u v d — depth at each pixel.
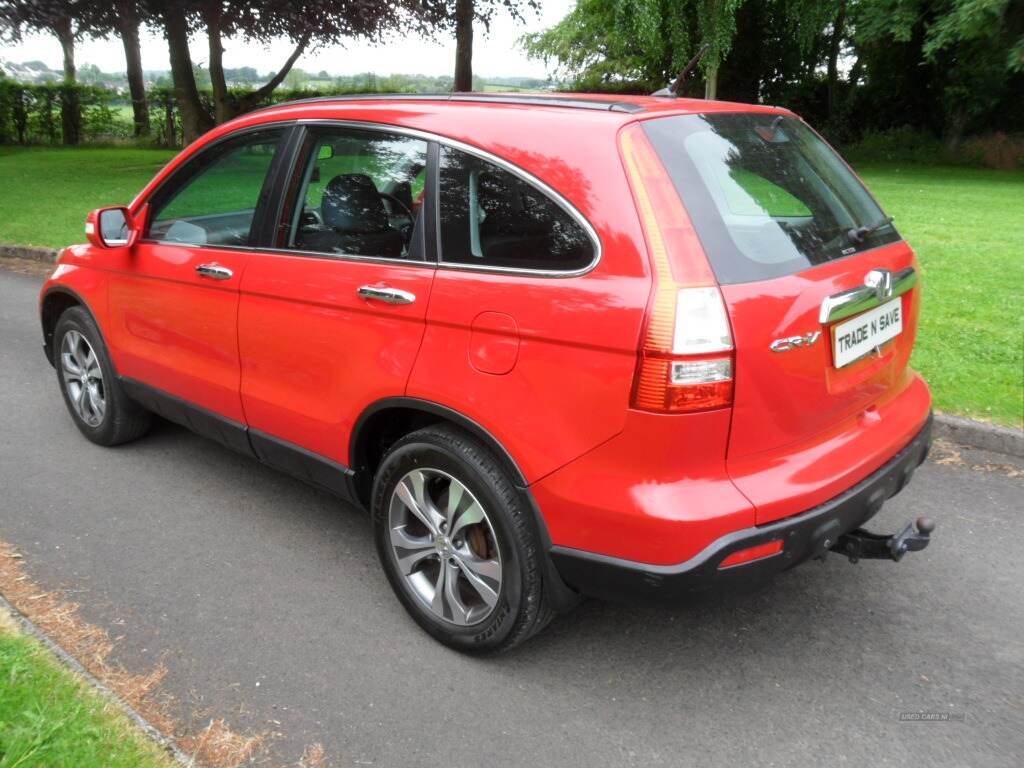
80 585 3.49
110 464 4.66
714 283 2.43
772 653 3.09
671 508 2.43
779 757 2.60
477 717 2.77
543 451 2.62
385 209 3.10
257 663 3.02
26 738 2.35
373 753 2.61
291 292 3.37
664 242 2.44
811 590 3.48
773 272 2.58
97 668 2.96
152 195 4.18
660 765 2.57
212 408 3.94
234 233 3.71
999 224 11.88
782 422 2.59
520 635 2.89
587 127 2.67
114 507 4.17
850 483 2.74
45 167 20.64
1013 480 4.41
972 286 7.89
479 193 2.84
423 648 3.12
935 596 3.43
